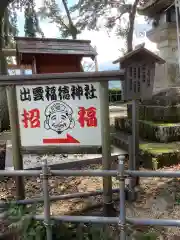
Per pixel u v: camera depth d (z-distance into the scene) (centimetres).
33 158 483
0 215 247
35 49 493
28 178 421
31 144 299
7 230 256
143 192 360
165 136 520
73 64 523
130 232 238
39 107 292
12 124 296
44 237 236
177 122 568
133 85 349
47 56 509
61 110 289
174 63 731
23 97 293
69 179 418
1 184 407
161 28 736
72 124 289
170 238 253
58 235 236
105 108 277
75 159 465
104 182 290
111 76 268
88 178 421
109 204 292
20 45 498
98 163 472
